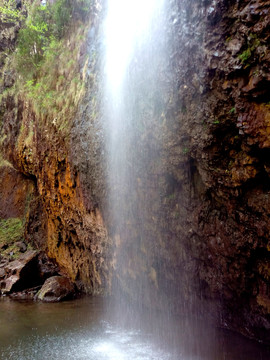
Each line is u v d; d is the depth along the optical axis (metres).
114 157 7.25
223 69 4.00
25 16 15.23
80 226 9.55
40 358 4.93
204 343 5.34
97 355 5.00
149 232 6.74
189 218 5.54
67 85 10.01
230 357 4.65
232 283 5.07
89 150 8.19
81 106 8.79
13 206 14.85
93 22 9.15
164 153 5.61
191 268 5.88
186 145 5.04
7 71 15.15
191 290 6.10
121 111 6.75
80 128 8.62
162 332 6.10
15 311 7.89
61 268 11.14
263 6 3.44
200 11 4.22
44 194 11.38
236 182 4.34
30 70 12.68
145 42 5.62
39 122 10.94
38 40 12.33
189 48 4.48
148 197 6.44
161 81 5.24
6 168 15.03
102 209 8.22
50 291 9.12
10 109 14.56
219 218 5.00
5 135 14.91
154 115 5.60
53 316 7.41
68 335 6.02
